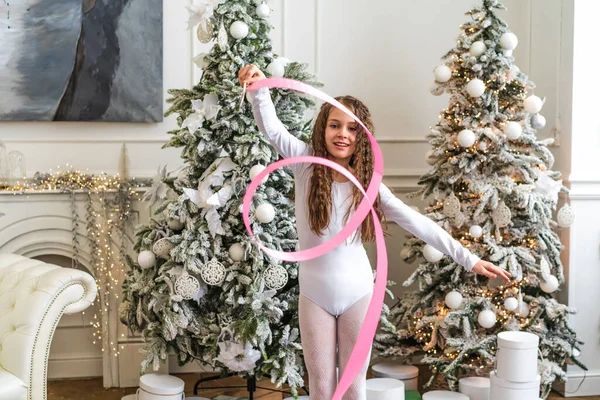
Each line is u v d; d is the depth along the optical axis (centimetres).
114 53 403
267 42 328
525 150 362
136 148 413
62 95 400
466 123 355
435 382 404
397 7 433
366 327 231
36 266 316
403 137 435
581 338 393
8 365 285
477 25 355
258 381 412
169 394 329
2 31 393
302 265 247
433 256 353
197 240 316
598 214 393
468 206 365
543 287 359
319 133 248
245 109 320
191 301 327
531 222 364
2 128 402
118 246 400
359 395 243
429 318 362
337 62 430
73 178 397
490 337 352
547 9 414
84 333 416
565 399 389
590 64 389
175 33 414
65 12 398
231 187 315
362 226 245
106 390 398
